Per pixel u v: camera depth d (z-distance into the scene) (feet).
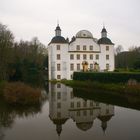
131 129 48.98
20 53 232.94
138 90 96.07
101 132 47.32
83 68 208.64
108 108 73.00
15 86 92.02
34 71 287.07
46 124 54.60
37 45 369.91
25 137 44.73
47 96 104.42
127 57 324.60
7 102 84.58
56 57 206.08
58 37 210.18
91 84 135.85
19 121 57.62
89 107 75.82
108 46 214.07
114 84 119.65
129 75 111.04
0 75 148.46
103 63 212.64
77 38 209.46
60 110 71.67
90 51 210.18
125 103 80.74
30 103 84.69
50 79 213.05
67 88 140.26
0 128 51.34
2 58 152.87
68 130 49.29
